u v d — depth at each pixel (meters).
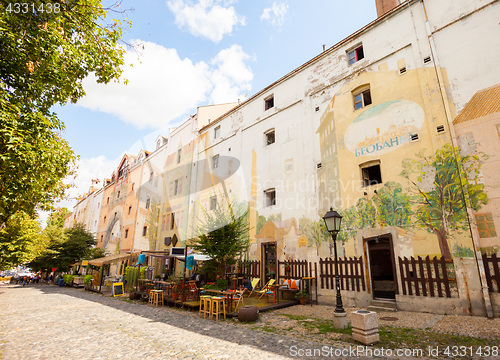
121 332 7.19
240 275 15.27
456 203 8.70
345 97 12.84
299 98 15.13
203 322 8.36
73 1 5.97
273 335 6.67
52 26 6.02
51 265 29.78
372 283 10.38
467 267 8.20
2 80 6.05
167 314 9.80
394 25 11.62
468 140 8.84
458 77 9.47
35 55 6.03
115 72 7.46
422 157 9.77
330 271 11.53
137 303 12.84
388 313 8.93
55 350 5.72
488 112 8.62
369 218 10.74
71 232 31.92
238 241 13.76
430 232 9.11
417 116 10.20
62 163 7.09
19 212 9.46
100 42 6.90
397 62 11.22
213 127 21.38
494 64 8.83
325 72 14.07
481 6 9.39
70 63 6.87
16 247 21.39
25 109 6.60
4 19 5.39
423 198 9.48
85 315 9.73
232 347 5.80
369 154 11.31
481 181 8.38
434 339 5.96
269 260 14.69
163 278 16.84
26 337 6.77
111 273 26.30
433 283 8.77
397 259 9.66
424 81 10.21
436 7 10.48
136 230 25.42
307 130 14.28
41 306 12.12
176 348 5.80
